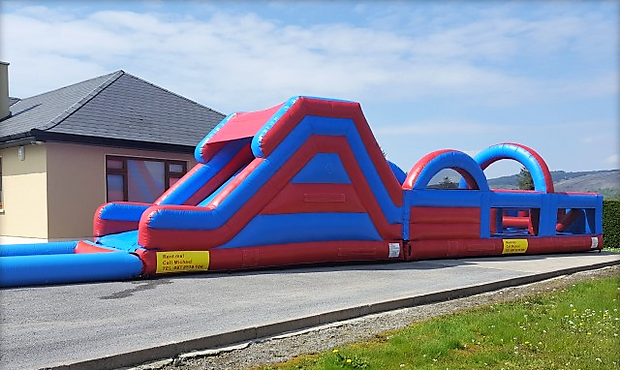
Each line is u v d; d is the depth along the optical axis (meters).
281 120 11.81
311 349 5.98
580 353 5.87
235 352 5.88
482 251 14.95
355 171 12.75
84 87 19.06
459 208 14.68
